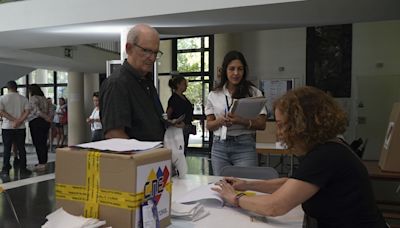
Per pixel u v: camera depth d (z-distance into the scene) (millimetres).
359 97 6508
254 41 7172
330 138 1125
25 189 4141
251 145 2236
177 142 1632
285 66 6984
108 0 3719
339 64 6629
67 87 9055
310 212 1137
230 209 1276
